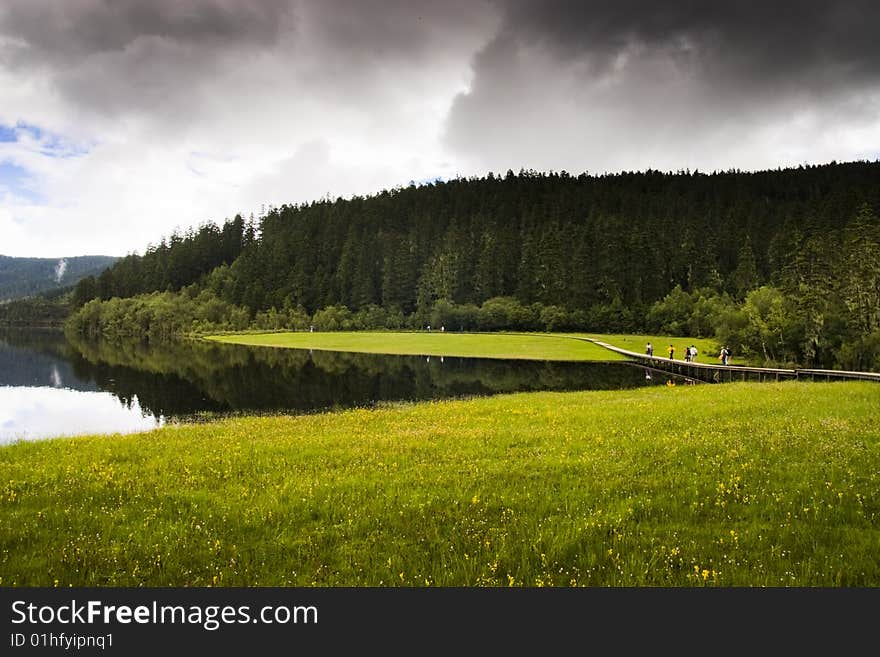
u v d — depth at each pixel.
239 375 54.78
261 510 10.10
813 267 66.12
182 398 39.47
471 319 134.88
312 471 13.12
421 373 56.91
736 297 119.31
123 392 42.78
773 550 7.94
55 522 9.69
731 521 9.14
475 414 24.00
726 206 191.38
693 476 11.56
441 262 152.75
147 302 156.62
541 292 140.38
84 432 27.78
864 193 149.75
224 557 8.30
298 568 7.94
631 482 11.36
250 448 16.31
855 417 18.42
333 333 130.38
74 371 58.47
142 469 13.77
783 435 15.27
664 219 157.38
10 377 52.81
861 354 57.22
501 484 11.59
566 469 12.70
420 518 9.61
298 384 47.66
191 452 16.05
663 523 9.15
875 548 7.82
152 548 8.55
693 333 107.06
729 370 57.91
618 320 123.62
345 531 9.12
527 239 154.12
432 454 14.78
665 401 26.88
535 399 31.94
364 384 47.62
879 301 58.66
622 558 7.91
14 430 28.70
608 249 138.00
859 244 66.38
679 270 139.25
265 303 166.00
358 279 163.25
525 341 98.69
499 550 8.23
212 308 156.62
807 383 36.22
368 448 15.80
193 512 10.23
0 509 10.46
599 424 19.44
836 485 10.51
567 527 8.96
